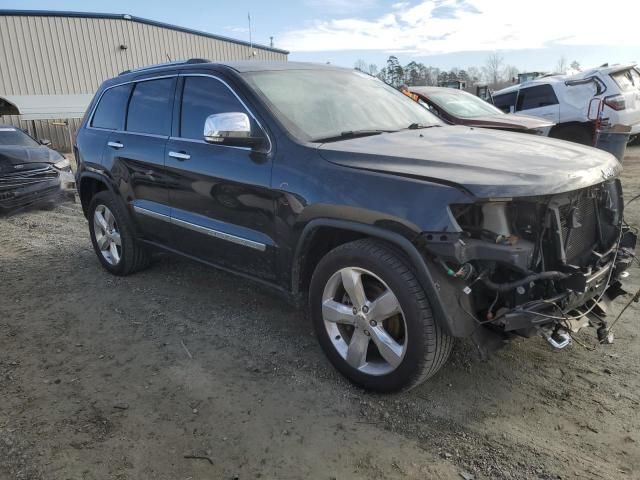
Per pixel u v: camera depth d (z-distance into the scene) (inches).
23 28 994.7
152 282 195.3
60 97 898.7
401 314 108.9
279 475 96.3
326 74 164.2
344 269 116.3
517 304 103.0
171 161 158.9
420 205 100.3
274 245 131.0
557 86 470.3
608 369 128.5
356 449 102.6
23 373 133.4
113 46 1077.8
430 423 109.7
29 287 195.6
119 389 125.0
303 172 121.7
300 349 141.9
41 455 101.8
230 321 160.2
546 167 107.3
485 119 331.3
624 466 96.7
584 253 119.6
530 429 107.3
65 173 369.7
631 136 509.0
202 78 155.9
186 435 107.5
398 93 176.7
